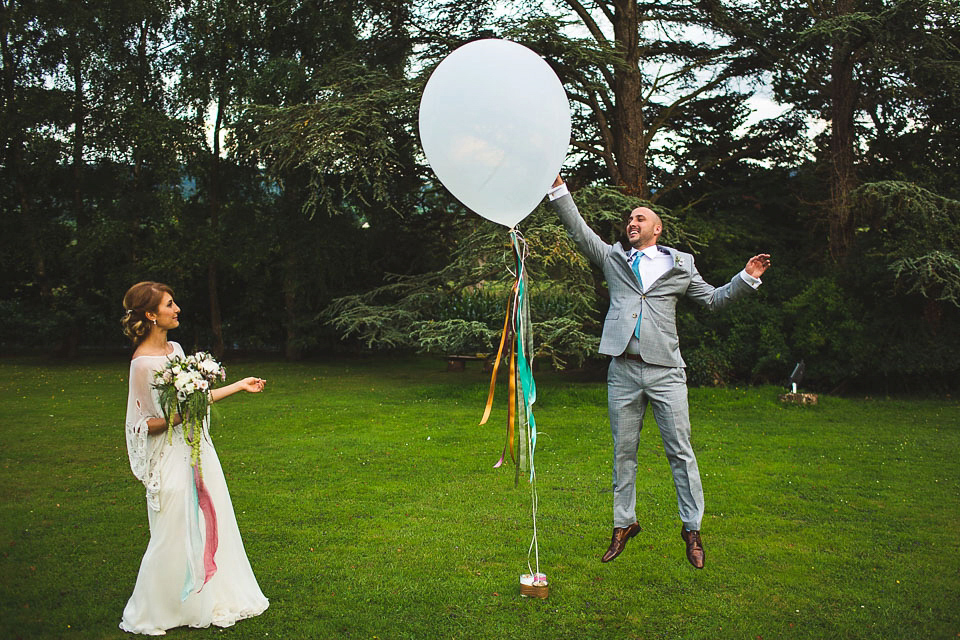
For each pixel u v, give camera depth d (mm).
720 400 12484
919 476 7336
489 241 13570
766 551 5137
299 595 4379
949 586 4508
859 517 5949
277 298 21953
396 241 20281
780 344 13922
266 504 6340
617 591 4473
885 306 13898
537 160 4117
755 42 16141
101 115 19859
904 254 12766
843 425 10375
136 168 20438
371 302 16922
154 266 18859
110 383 15297
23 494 6707
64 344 21109
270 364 20281
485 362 17422
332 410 11789
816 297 13961
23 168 19656
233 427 10219
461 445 8938
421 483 7078
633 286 4301
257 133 16344
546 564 4926
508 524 5777
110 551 5148
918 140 15477
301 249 19234
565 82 15141
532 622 4043
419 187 19094
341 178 16094
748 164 17734
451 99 4094
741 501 6410
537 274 13617
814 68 16156
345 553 5117
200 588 3871
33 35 19328
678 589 4508
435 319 15828
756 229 16500
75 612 4109
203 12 19281
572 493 6703
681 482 4246
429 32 16703
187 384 3814
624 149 15852
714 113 17578
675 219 14375
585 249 4508
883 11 13422
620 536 4383
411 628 3951
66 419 10844
